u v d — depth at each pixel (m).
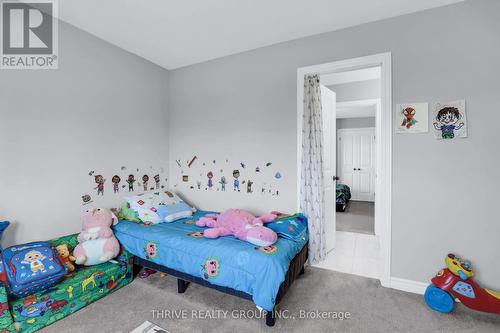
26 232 2.14
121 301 2.13
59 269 1.91
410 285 2.27
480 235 2.05
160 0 2.05
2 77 2.00
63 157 2.39
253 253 1.92
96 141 2.67
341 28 2.50
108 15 2.27
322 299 2.15
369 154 6.99
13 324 1.67
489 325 1.82
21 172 2.11
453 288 1.93
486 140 2.01
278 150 2.86
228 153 3.18
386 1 2.07
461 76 2.07
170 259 2.22
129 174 3.04
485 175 2.02
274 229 2.32
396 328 1.79
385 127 2.33
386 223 2.34
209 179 3.33
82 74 2.53
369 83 3.83
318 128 2.78
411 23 2.23
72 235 2.41
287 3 2.10
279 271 1.80
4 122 2.01
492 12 1.98
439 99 2.14
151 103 3.33
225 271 1.96
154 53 3.07
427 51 2.18
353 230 4.20
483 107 2.02
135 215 2.74
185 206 3.11
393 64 2.30
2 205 2.00
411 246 2.27
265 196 2.95
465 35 2.06
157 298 2.18
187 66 3.46
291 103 2.77
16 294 1.71
